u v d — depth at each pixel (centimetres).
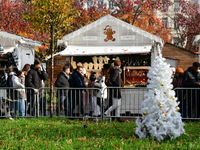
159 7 3581
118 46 1611
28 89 1167
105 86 1189
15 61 1722
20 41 1708
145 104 786
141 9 3381
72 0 1158
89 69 1594
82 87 1181
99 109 1153
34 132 871
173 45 2322
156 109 775
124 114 1157
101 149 694
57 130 901
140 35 1612
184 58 2309
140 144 730
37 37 2567
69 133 859
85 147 712
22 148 696
